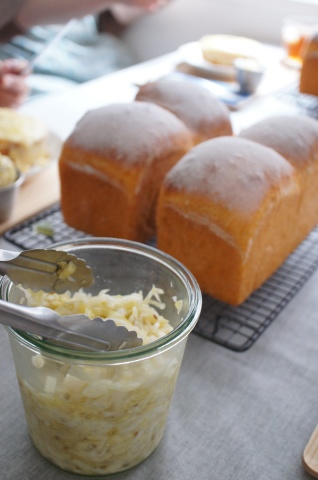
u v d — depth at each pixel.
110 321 0.58
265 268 0.99
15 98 1.62
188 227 0.92
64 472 0.66
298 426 0.75
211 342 0.88
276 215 0.95
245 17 2.72
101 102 1.75
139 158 1.01
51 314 0.56
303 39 2.15
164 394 0.63
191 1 2.80
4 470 0.66
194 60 2.02
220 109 1.25
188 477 0.67
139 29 2.98
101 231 1.09
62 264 0.64
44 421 0.62
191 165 0.93
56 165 1.36
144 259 0.73
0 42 1.88
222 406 0.77
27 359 0.59
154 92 1.23
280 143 1.05
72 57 2.67
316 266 1.08
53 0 1.80
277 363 0.85
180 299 0.68
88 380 0.57
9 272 0.62
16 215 1.13
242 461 0.69
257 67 1.84
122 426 0.61
